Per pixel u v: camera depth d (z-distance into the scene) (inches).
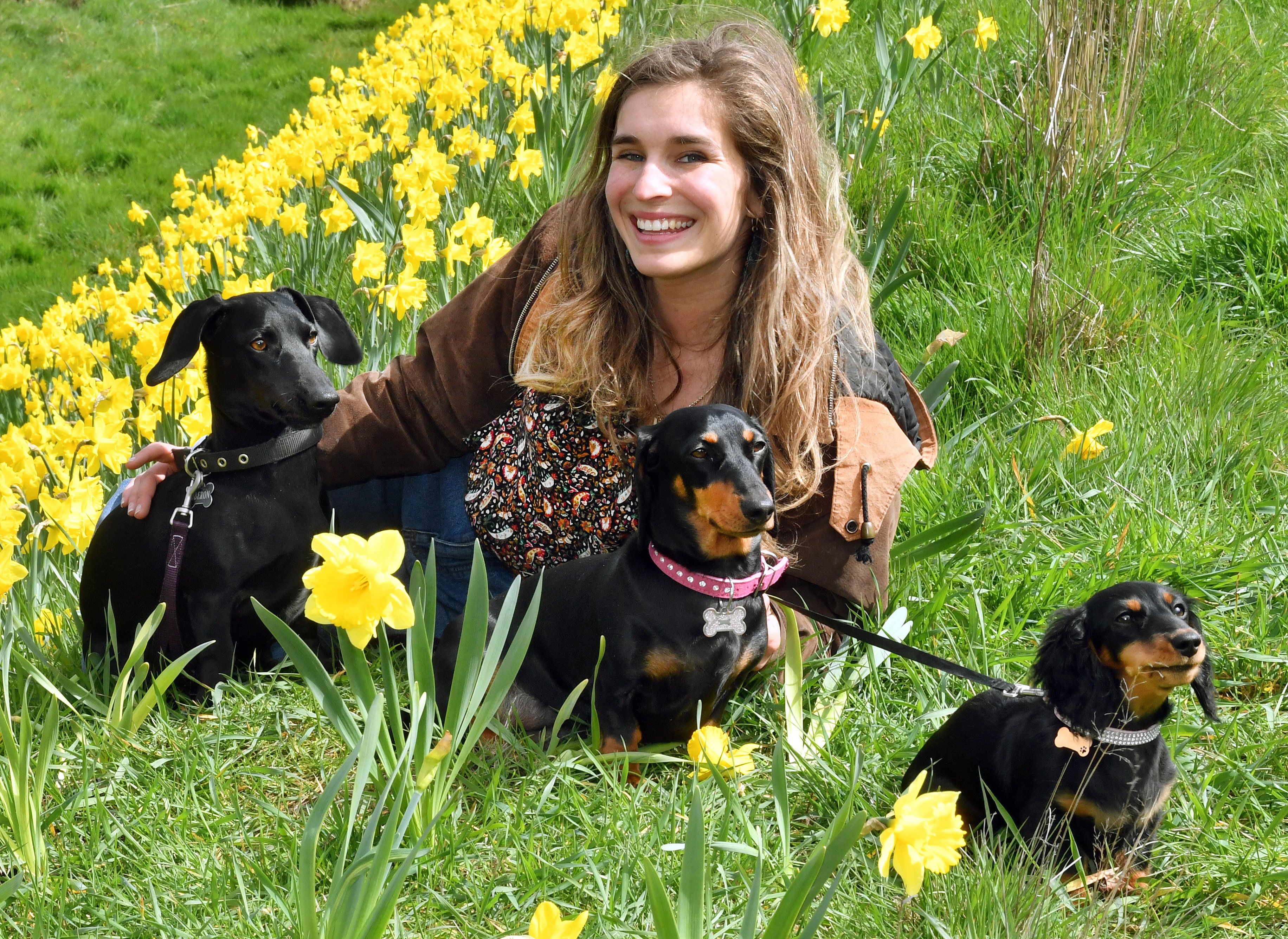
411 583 94.8
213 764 108.1
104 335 203.2
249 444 124.3
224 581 122.6
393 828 78.8
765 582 110.3
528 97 230.8
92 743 112.5
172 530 122.3
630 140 115.7
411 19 309.9
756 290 120.0
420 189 181.0
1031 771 96.1
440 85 224.1
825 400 120.3
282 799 108.3
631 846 96.0
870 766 110.9
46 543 132.1
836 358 122.0
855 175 221.0
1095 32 226.4
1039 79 236.4
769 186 119.1
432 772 96.0
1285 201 220.4
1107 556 141.6
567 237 127.7
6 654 101.9
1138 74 243.9
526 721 118.4
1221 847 98.8
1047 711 97.3
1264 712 118.5
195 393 154.6
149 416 147.9
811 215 123.6
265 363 120.4
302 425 121.4
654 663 108.0
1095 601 94.3
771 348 118.4
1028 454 162.2
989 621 132.0
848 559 122.9
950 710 117.1
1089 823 97.5
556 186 227.5
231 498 122.6
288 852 97.8
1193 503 153.8
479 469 135.0
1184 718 117.3
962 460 163.2
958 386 184.2
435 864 95.0
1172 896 95.2
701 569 107.0
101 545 127.0
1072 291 192.4
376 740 82.6
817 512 122.6
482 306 135.8
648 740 116.6
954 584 139.6
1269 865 96.3
